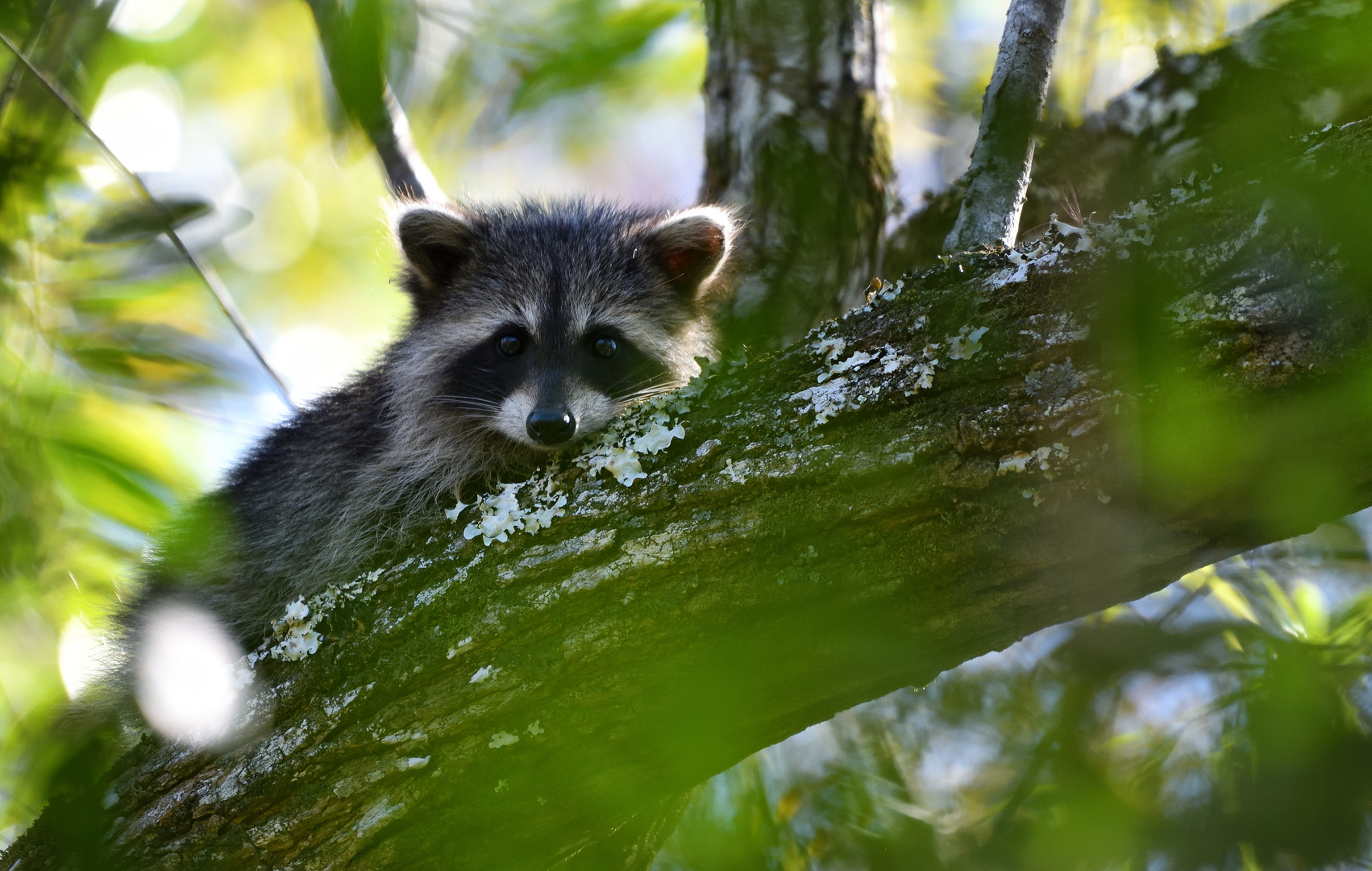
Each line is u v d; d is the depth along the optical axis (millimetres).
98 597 7555
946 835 7211
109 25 7629
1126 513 4734
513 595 5430
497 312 8695
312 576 8016
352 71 5820
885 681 5297
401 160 8906
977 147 6469
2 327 6398
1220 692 7027
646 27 7414
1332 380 4363
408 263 8930
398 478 7918
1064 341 4797
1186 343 4559
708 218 8477
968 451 4855
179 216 6844
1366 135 4383
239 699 5754
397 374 8516
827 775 7480
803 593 5090
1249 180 4621
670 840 7105
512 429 8055
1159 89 8047
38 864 5902
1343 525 7914
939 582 5008
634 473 5418
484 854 5508
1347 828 6020
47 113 6617
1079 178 8211
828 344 5344
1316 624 6879
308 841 5559
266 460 8867
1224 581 7414
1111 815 6418
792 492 5121
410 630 5582
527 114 9250
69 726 7832
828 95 8312
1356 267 4309
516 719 5402
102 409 6680
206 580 8422
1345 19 6887
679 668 5250
